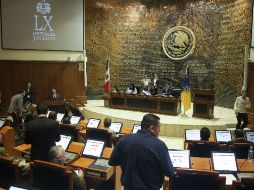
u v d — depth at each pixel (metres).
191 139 6.82
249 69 12.30
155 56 16.62
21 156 5.71
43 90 15.65
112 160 3.31
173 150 4.84
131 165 3.14
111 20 16.80
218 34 14.71
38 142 4.75
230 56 13.98
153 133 3.30
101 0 16.48
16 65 15.15
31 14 15.12
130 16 16.83
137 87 14.68
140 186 3.08
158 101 13.05
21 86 15.30
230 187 3.91
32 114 8.72
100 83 17.08
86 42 16.45
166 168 3.12
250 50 12.44
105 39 16.80
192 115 12.30
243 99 10.44
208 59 15.20
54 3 15.40
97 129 6.83
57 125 4.89
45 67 15.59
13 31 14.95
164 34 16.36
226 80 14.30
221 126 10.83
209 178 3.64
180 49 16.00
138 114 12.80
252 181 3.38
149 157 3.10
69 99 16.03
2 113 15.01
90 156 5.29
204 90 11.87
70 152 5.52
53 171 3.75
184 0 15.80
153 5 16.48
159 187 3.19
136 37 16.88
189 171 3.70
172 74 16.28
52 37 15.52
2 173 4.00
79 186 3.87
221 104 14.73
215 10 14.81
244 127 10.62
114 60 17.02
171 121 11.35
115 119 12.10
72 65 15.99
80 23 15.89
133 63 17.02
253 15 12.23
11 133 7.92
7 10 14.77
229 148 5.82
